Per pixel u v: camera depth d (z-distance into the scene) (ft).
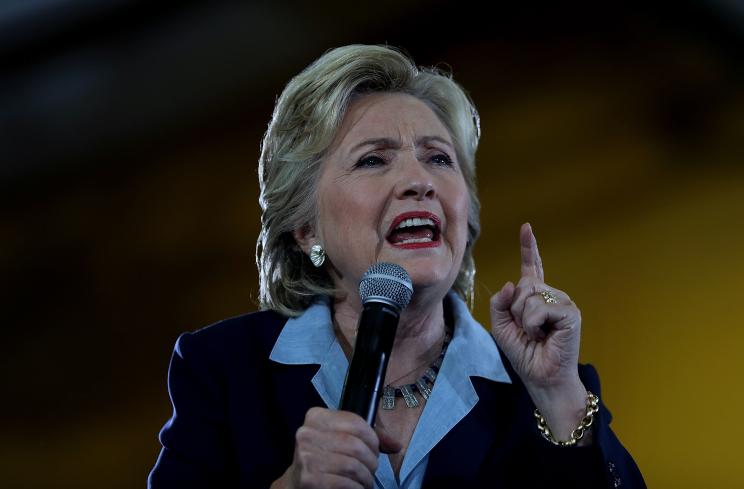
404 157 17.87
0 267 55.47
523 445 17.48
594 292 52.49
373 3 57.06
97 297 55.67
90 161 56.90
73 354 54.29
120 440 52.70
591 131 58.39
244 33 56.18
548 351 16.70
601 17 60.80
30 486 51.06
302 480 13.06
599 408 17.08
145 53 55.42
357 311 18.99
